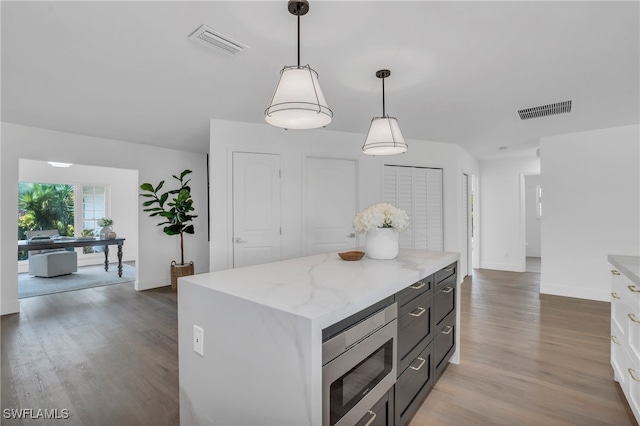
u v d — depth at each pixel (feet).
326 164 13.98
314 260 7.33
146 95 9.59
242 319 4.13
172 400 6.86
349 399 4.17
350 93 9.56
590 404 6.64
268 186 12.80
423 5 5.47
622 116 11.89
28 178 21.20
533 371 8.00
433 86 9.07
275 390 3.74
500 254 21.35
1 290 12.37
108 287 16.93
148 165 16.35
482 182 21.95
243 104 10.43
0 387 7.36
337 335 3.88
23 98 9.74
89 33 6.28
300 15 5.65
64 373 7.97
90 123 12.35
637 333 5.83
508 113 11.53
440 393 7.06
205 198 18.80
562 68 7.95
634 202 13.10
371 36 6.46
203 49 6.94
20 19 5.80
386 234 7.34
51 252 20.42
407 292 5.72
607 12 5.66
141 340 10.00
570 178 14.38
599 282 13.82
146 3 5.40
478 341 9.82
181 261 16.78
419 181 15.93
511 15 5.76
